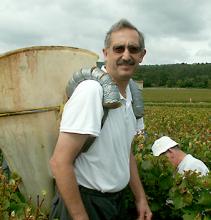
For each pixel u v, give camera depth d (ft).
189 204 4.60
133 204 5.42
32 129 4.43
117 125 3.63
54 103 4.48
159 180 5.51
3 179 4.56
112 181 3.70
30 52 4.35
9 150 4.48
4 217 3.85
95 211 3.70
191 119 22.66
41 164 4.50
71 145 3.40
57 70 4.48
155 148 6.28
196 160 6.10
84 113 3.38
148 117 23.58
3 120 4.37
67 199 3.44
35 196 4.56
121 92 3.77
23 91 4.36
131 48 3.63
